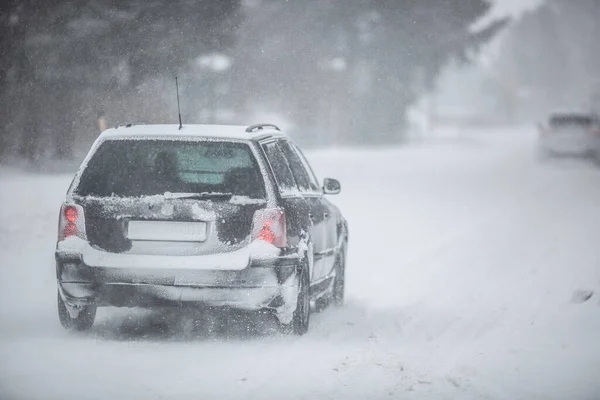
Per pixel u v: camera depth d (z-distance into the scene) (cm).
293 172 2681
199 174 2428
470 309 2930
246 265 2352
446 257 4138
